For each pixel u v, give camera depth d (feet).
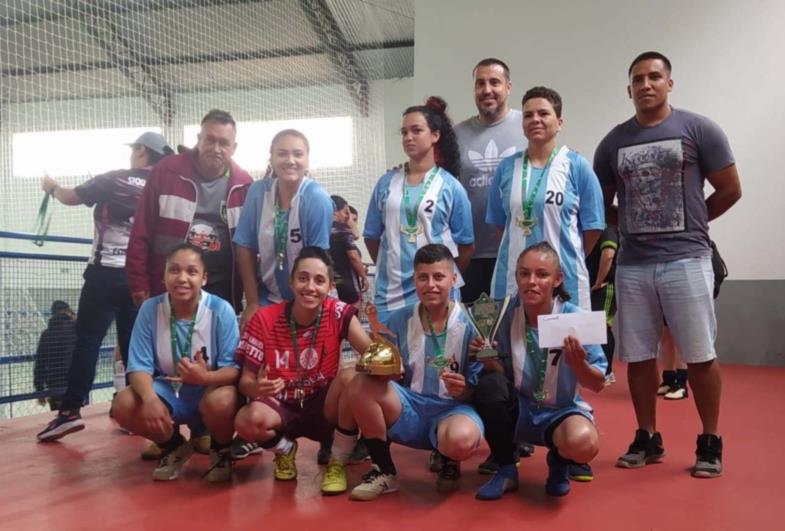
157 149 12.74
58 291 14.87
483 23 23.80
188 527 6.27
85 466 8.94
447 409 7.55
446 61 24.21
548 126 8.49
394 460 9.03
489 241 10.36
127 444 10.48
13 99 26.94
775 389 14.89
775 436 9.95
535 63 23.27
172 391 8.36
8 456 9.61
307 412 8.17
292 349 8.07
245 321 9.30
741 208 20.88
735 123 20.98
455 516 6.50
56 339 13.99
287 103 28.14
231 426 7.95
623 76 22.30
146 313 8.49
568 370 7.25
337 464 7.48
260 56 27.04
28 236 13.99
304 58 27.78
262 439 7.68
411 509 6.75
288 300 9.14
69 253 30.76
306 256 7.99
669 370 14.19
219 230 10.11
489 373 7.54
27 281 14.34
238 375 8.21
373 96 29.53
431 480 7.94
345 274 12.75
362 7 27.20
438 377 7.59
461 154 10.61
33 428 12.03
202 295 8.52
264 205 9.32
